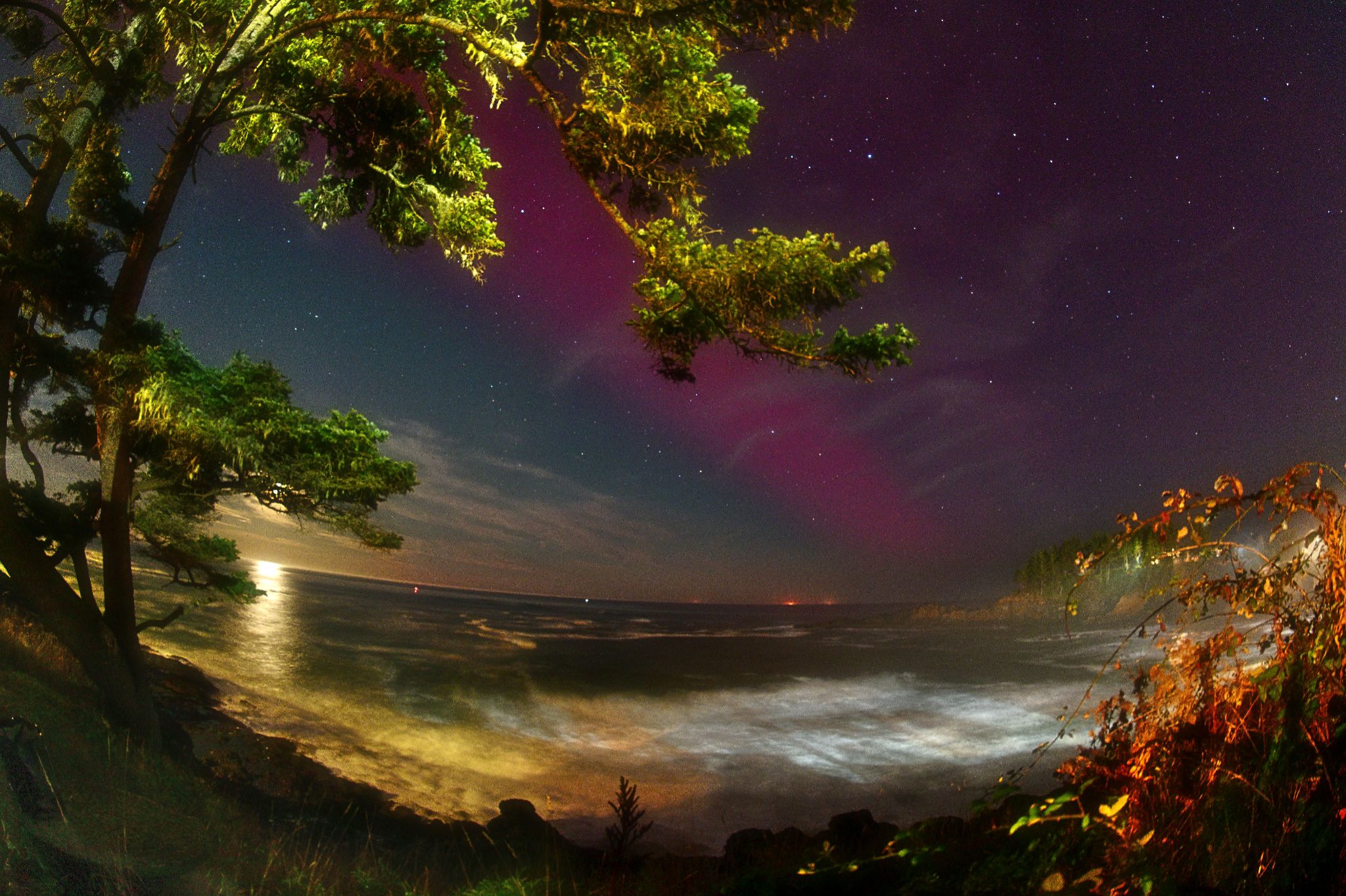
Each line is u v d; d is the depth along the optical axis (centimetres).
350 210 1151
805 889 359
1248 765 202
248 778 1036
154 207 959
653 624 9488
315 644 2933
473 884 615
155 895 404
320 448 887
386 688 2186
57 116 935
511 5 725
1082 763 254
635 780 1535
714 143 632
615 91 649
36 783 421
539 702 2312
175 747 1005
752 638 5853
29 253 864
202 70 1036
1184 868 204
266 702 1719
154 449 930
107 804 500
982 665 3200
